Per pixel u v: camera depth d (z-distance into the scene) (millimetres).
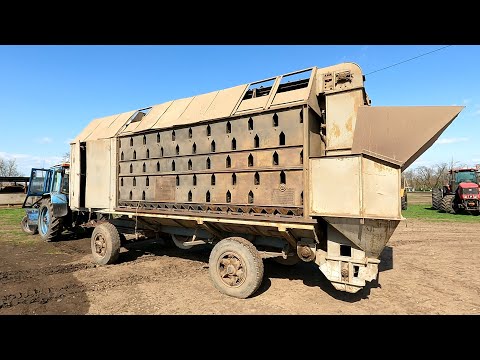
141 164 6297
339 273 4125
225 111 5031
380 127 3930
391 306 4441
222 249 4848
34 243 9391
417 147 3730
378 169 3729
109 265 6648
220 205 4945
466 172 19438
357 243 3945
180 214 5332
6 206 23297
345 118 4238
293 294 4875
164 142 5879
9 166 61188
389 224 3709
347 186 3846
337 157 3922
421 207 23500
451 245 9172
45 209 10086
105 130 7340
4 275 5910
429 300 4688
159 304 4445
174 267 6480
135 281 5523
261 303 4496
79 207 7547
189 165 5457
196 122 5289
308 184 4109
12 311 4199
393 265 6848
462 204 17672
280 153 4363
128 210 6297
